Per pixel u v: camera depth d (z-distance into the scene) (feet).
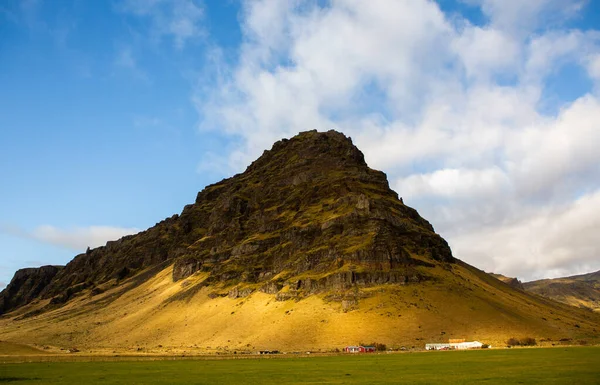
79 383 310.04
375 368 376.89
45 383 313.94
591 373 297.12
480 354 502.79
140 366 462.60
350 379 299.79
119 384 301.22
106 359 593.01
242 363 481.46
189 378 331.98
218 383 295.48
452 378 291.38
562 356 436.35
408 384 266.16
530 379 274.16
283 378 316.40
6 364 517.14
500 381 268.82
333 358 529.86
